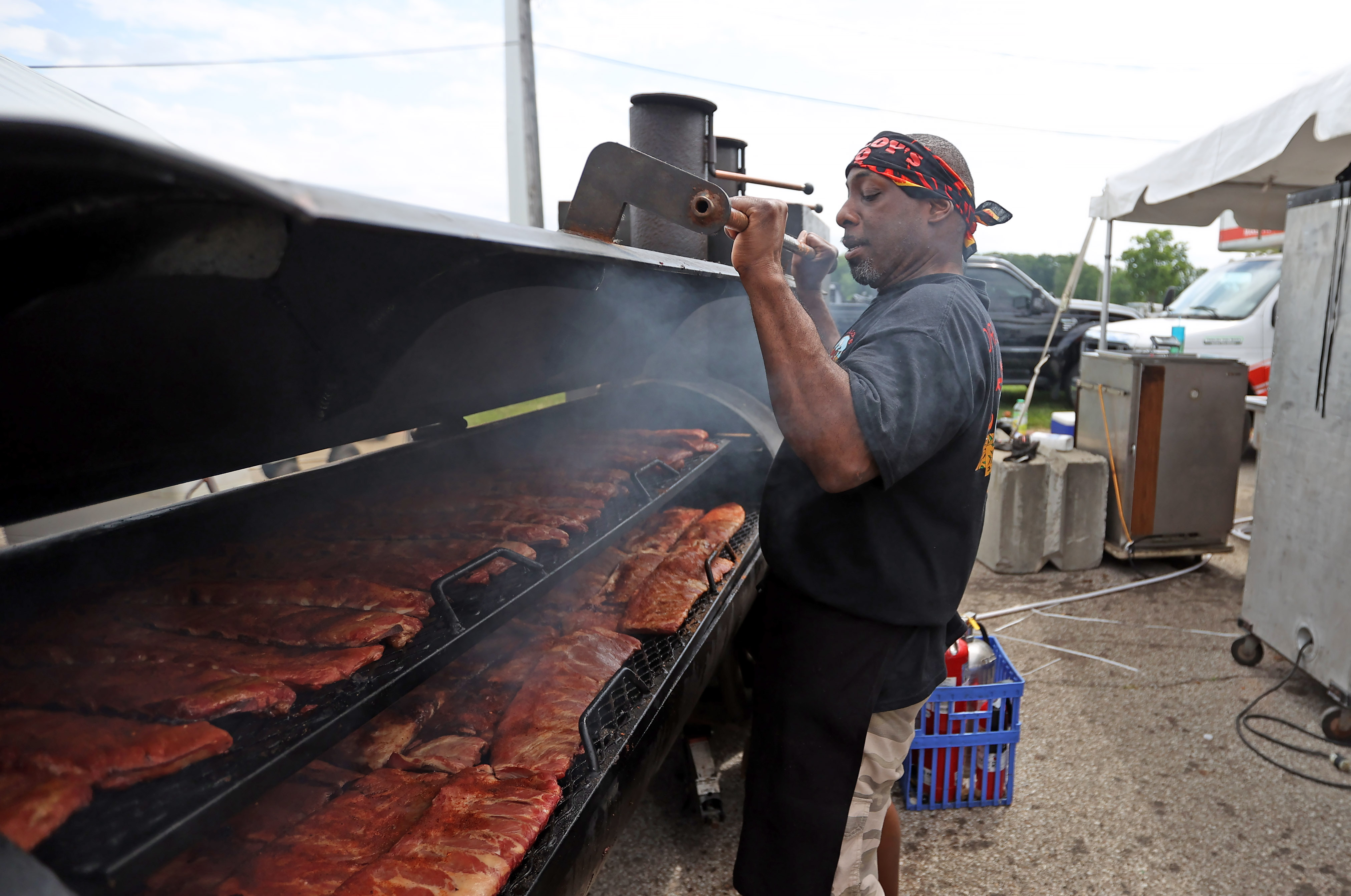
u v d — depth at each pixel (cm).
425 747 139
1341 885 223
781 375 129
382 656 118
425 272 119
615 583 211
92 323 99
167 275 74
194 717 94
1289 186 529
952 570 161
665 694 152
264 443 154
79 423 117
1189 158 443
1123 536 484
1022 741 303
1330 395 310
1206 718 318
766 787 170
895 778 177
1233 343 796
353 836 116
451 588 147
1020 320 1094
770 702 171
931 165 157
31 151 54
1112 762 288
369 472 229
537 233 127
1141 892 222
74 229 65
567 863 112
